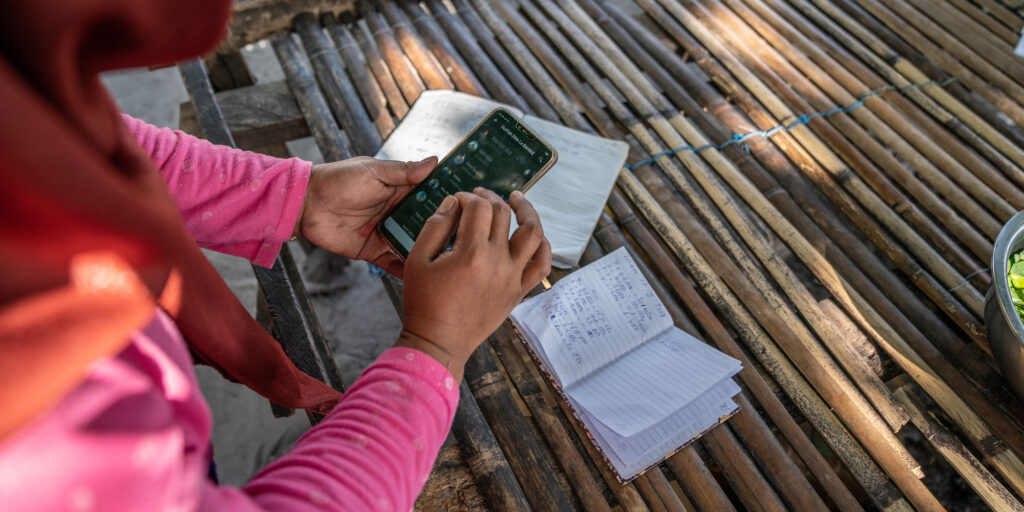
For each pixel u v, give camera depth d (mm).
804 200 1102
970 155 1131
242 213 676
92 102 257
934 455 1021
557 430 855
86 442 237
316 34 1356
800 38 1326
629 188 1106
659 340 919
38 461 228
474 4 1437
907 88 1236
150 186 275
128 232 246
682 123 1203
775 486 833
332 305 2059
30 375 221
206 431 323
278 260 981
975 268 997
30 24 222
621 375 875
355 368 1959
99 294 234
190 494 272
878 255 1174
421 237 528
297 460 383
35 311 222
